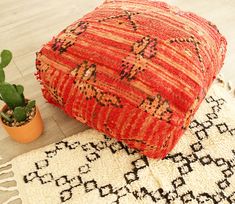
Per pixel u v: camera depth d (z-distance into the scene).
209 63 1.22
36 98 1.49
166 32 1.19
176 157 1.25
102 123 1.17
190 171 1.21
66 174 1.22
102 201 1.15
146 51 1.13
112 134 1.20
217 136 1.31
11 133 1.26
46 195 1.17
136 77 1.08
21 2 2.05
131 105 1.08
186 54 1.15
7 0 2.08
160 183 1.18
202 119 1.36
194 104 1.12
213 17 1.86
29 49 1.73
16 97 1.16
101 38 1.19
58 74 1.19
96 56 1.15
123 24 1.22
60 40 1.24
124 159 1.25
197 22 1.31
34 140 1.33
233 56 1.63
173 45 1.16
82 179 1.21
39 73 1.27
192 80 1.12
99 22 1.25
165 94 1.07
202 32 1.26
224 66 1.58
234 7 1.92
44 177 1.22
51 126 1.38
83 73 1.14
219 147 1.27
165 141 1.13
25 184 1.20
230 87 1.49
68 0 2.05
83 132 1.33
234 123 1.34
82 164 1.25
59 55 1.20
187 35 1.21
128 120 1.10
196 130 1.33
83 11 1.97
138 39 1.16
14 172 1.23
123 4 1.36
